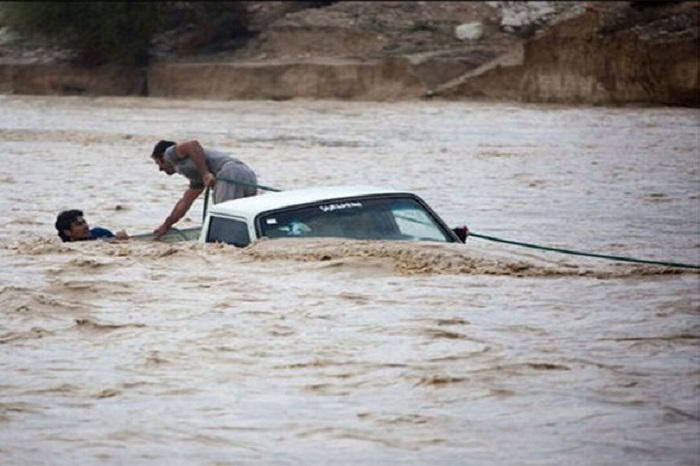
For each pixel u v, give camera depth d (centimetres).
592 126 10025
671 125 10069
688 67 12081
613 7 12725
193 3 15188
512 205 5238
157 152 3591
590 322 2397
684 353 2172
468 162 7200
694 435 1758
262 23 15300
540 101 12619
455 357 2167
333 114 11700
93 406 1952
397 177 6412
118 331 2422
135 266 3025
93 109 12462
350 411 1898
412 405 1920
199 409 1925
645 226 4600
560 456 1691
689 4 12569
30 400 1988
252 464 1689
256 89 13838
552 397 1938
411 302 2586
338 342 2291
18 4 14888
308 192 3212
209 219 3186
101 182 5975
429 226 3127
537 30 14025
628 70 12306
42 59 15138
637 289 2694
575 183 6094
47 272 3016
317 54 14438
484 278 2814
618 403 1902
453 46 14025
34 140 8662
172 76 14362
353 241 2998
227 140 8869
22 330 2452
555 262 3070
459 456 1700
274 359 2192
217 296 2684
